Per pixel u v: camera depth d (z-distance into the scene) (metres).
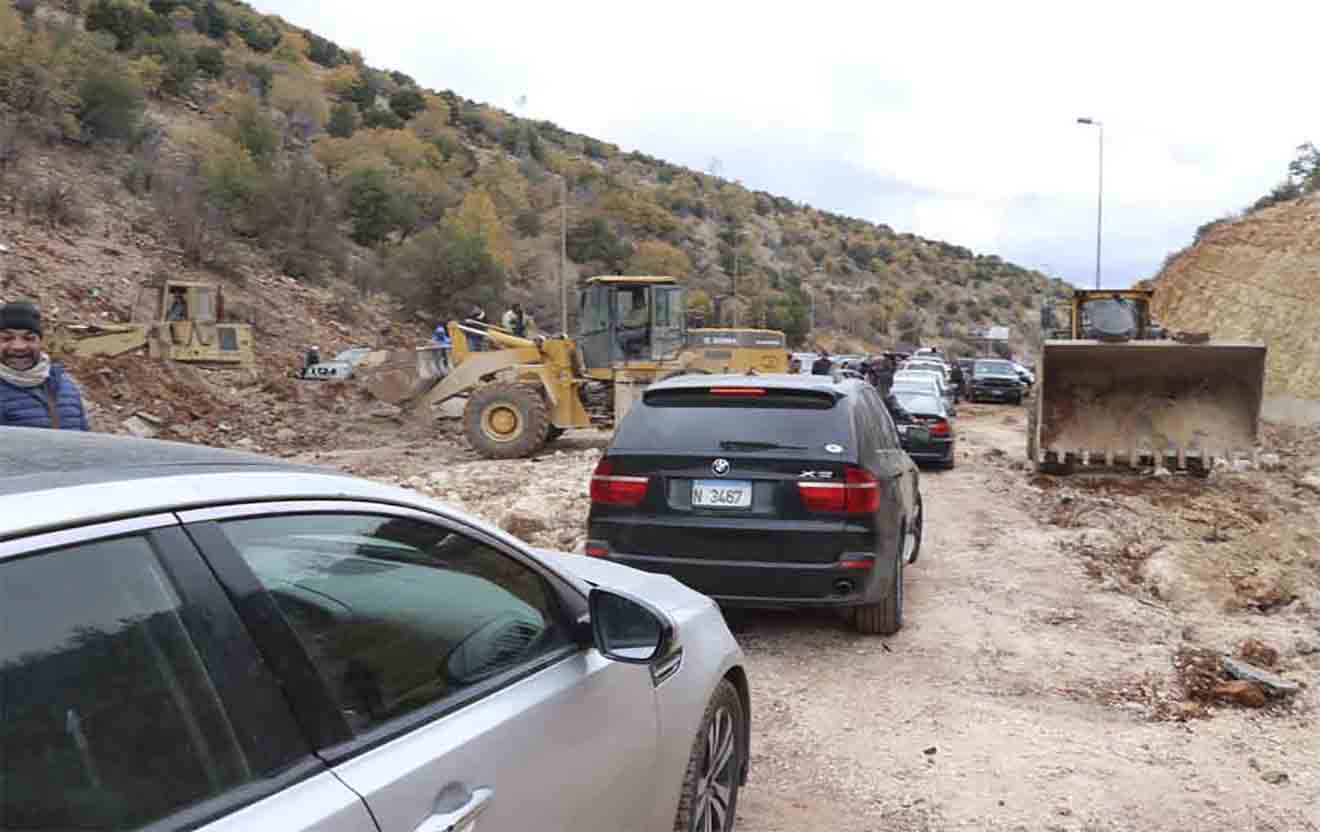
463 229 55.25
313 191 50.94
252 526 2.13
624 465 6.70
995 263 186.88
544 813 2.64
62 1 74.56
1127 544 10.11
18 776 1.63
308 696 2.08
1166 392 15.79
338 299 44.28
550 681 2.81
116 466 2.05
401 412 23.81
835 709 5.80
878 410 7.80
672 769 3.43
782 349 20.67
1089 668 6.42
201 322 23.42
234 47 90.31
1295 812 4.56
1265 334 31.91
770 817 4.56
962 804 4.68
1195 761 5.09
